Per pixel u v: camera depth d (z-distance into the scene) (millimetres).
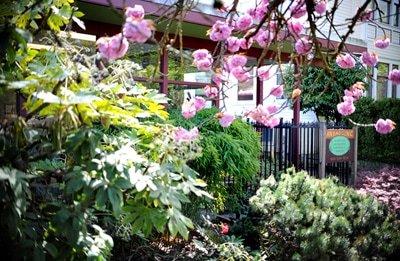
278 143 6977
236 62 2590
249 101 11445
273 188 4188
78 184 1747
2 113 2508
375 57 2920
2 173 1574
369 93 13523
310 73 8695
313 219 3520
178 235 3805
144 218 2053
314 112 11727
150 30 1611
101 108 1966
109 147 2055
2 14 2229
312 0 2354
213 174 4273
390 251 3717
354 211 3939
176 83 5852
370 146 11609
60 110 1771
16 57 2207
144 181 1884
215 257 3562
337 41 7730
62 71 1856
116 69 2609
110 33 5719
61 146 1849
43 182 2266
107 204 1924
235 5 2338
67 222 1762
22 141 1865
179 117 4758
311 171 7133
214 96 3059
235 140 4570
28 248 1697
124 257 3273
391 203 5305
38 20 3002
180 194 2104
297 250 3391
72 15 2633
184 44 6535
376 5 2676
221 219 4793
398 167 10195
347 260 3334
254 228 3896
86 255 1860
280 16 2469
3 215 1611
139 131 2512
